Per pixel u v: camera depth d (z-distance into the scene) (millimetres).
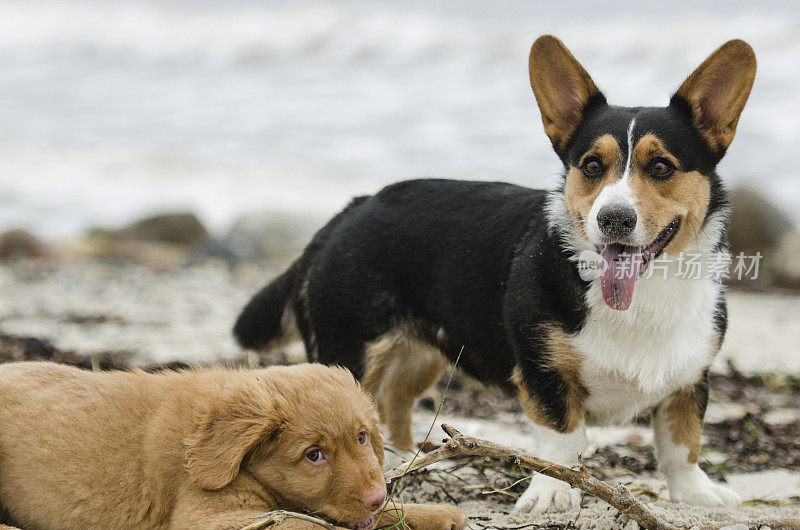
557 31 36562
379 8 42562
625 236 5430
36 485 4543
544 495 5836
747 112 23578
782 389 9969
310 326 7184
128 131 30375
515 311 6070
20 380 4867
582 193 5820
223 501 4418
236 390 4578
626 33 34625
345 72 36344
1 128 31047
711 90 5844
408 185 7195
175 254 20562
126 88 37312
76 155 27875
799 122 22641
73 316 12227
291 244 20938
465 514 5195
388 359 6984
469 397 9352
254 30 41656
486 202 6738
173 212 22141
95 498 4488
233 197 24094
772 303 15109
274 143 27750
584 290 5754
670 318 5762
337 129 28234
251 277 17375
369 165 24719
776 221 17875
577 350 5844
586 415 6328
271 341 7664
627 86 28578
